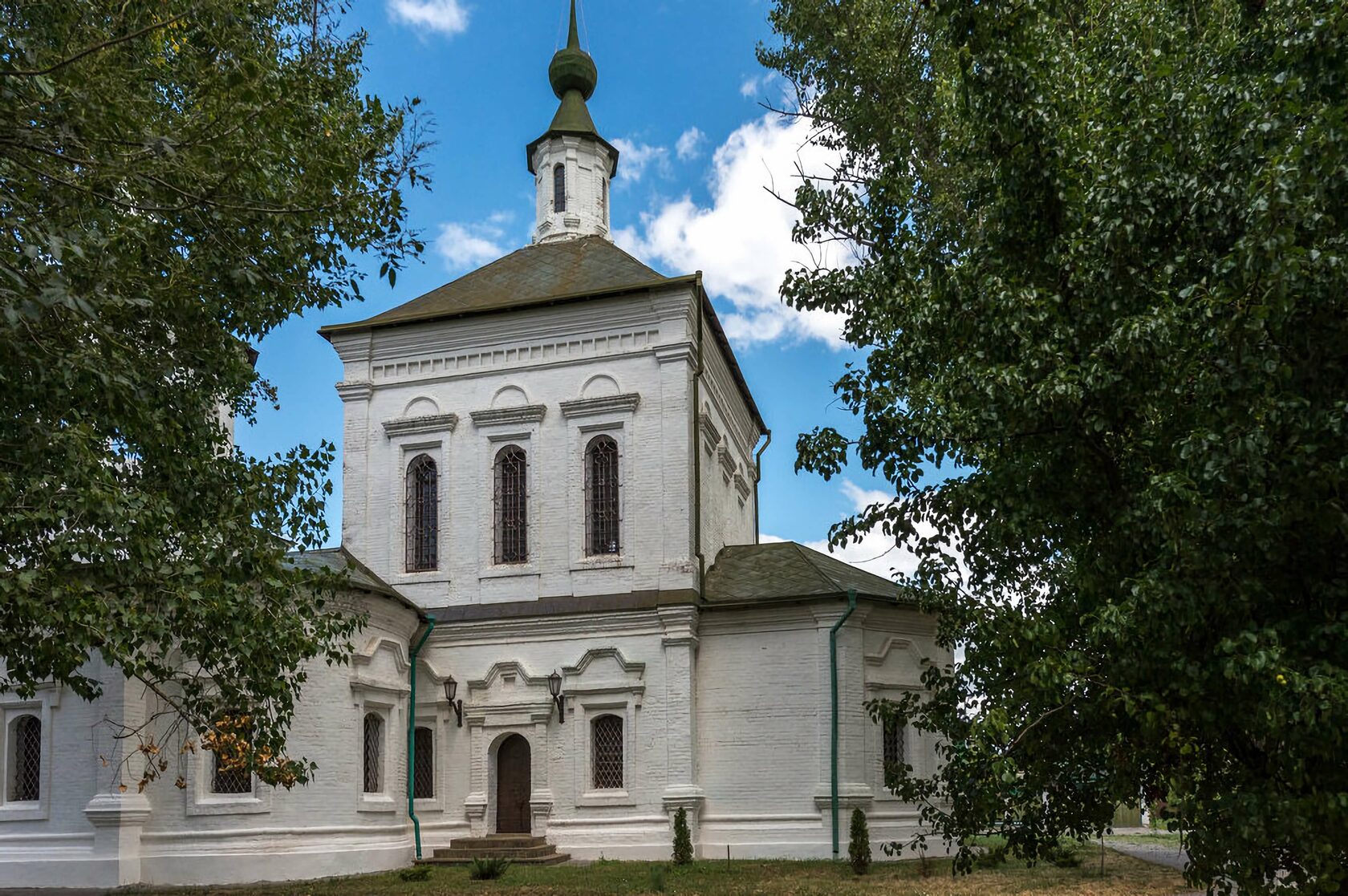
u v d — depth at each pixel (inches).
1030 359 338.6
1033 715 346.6
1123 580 319.0
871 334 451.8
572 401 1008.2
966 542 407.8
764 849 899.4
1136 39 392.2
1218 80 335.6
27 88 334.3
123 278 377.1
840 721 908.6
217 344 462.6
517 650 971.9
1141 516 320.2
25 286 315.6
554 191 1253.1
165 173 378.9
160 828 750.5
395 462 1043.3
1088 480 350.0
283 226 438.0
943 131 452.1
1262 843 295.3
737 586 981.8
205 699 486.3
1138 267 339.6
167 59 423.2
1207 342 298.0
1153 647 312.5
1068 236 354.6
